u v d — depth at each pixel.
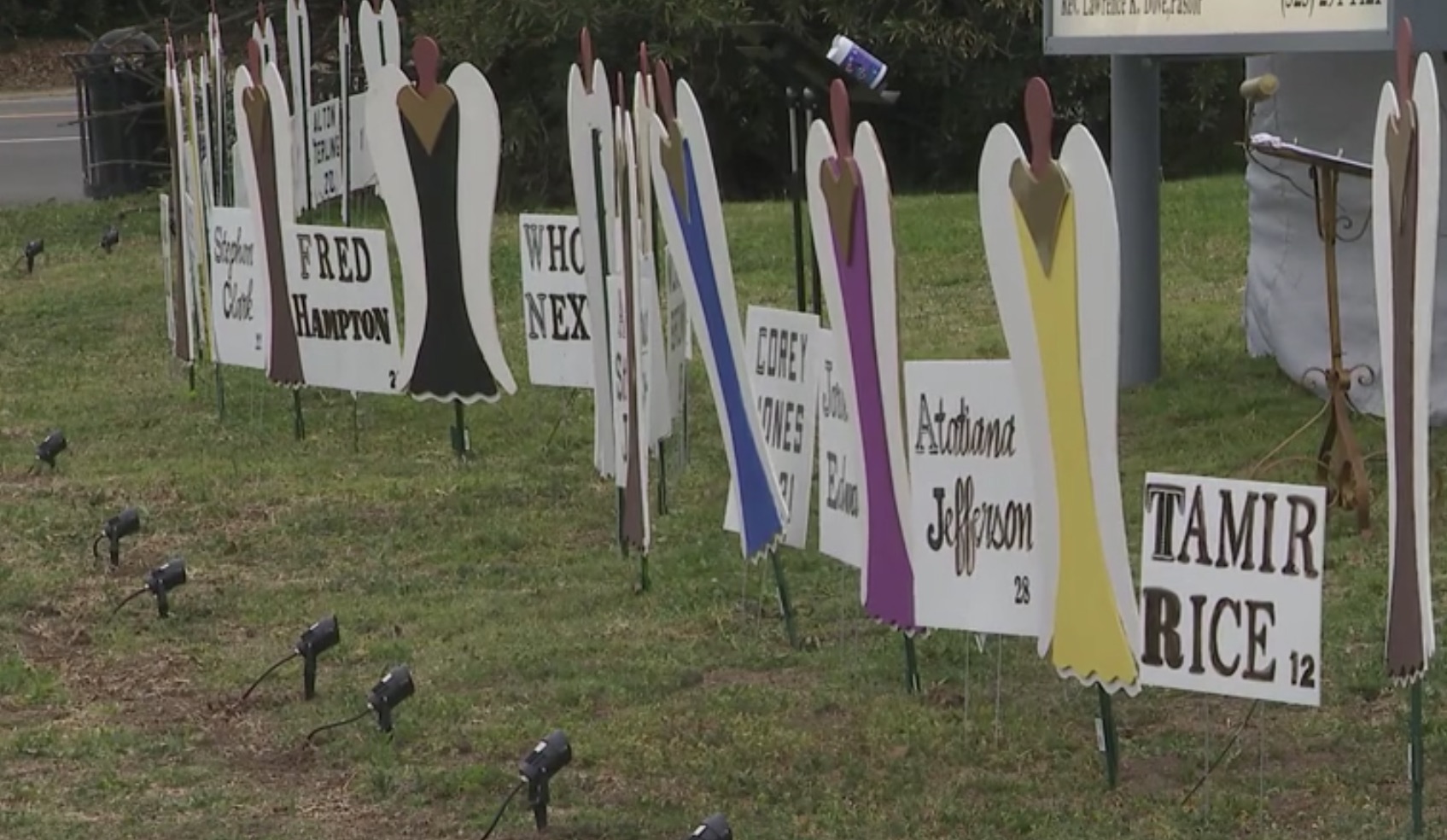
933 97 87.75
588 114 31.12
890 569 23.34
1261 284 41.81
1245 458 35.38
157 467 39.28
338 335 39.50
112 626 29.47
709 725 24.11
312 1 82.25
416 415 43.00
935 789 21.97
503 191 85.19
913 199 72.56
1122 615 20.23
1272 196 40.84
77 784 23.20
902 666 25.97
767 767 22.78
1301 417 37.81
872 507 23.50
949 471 21.88
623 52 82.56
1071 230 19.70
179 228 45.19
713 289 26.42
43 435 42.59
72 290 60.31
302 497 36.59
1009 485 21.52
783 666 26.41
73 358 51.34
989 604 21.83
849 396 23.69
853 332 23.09
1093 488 20.20
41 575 31.98
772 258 59.53
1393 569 18.88
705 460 37.97
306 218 52.25
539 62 83.81
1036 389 20.62
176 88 44.31
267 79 39.47
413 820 21.78
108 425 43.41
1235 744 22.88
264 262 40.69
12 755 24.17
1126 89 40.75
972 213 65.75
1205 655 19.72
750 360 26.80
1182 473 34.25
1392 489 18.70
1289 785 21.67
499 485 36.78
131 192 82.56
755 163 89.56
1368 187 37.59
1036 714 24.09
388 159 37.91
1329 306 31.47
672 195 27.17
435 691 25.94
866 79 32.22
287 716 25.34
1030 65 85.56
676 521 33.69
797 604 28.98
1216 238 59.81
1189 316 48.47
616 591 29.97
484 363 38.31
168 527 34.97
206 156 43.00
